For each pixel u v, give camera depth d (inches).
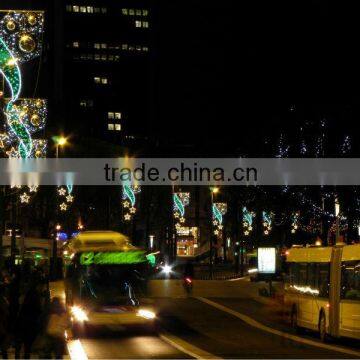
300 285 1248.2
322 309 1105.4
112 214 3447.3
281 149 1904.5
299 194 1904.5
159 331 1218.0
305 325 1192.2
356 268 992.2
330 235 1975.9
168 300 1884.8
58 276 2358.5
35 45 1135.6
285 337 1159.6
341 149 1779.0
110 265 1179.3
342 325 1023.6
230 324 1359.5
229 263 4365.2
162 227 3885.3
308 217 1952.5
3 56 1144.2
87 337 1144.8
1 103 1337.4
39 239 2689.5
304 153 1840.6
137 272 1187.9
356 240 1900.8
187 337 1144.8
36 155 1781.5
